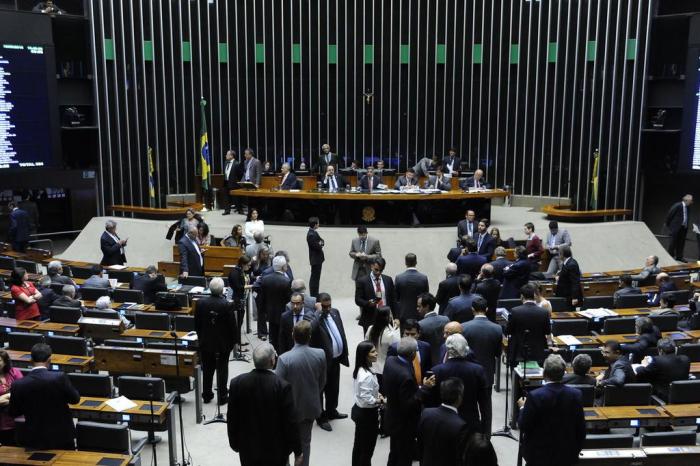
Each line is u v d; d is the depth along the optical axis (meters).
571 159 21.02
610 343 7.40
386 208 16.25
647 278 12.66
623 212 18.30
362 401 6.04
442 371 5.76
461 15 21.66
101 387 6.80
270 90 22.11
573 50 20.61
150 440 6.81
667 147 20.41
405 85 22.22
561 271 10.84
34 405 5.71
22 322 9.27
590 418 6.38
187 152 21.70
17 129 17.64
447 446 4.71
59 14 18.86
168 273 14.34
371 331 6.96
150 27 20.72
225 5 21.44
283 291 9.32
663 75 20.39
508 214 19.22
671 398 6.82
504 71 21.58
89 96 20.53
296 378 6.09
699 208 20.20
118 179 20.80
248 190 15.83
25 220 16.59
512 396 7.80
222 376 8.13
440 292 9.27
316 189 16.41
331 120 22.41
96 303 9.51
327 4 21.77
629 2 19.70
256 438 5.12
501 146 21.97
